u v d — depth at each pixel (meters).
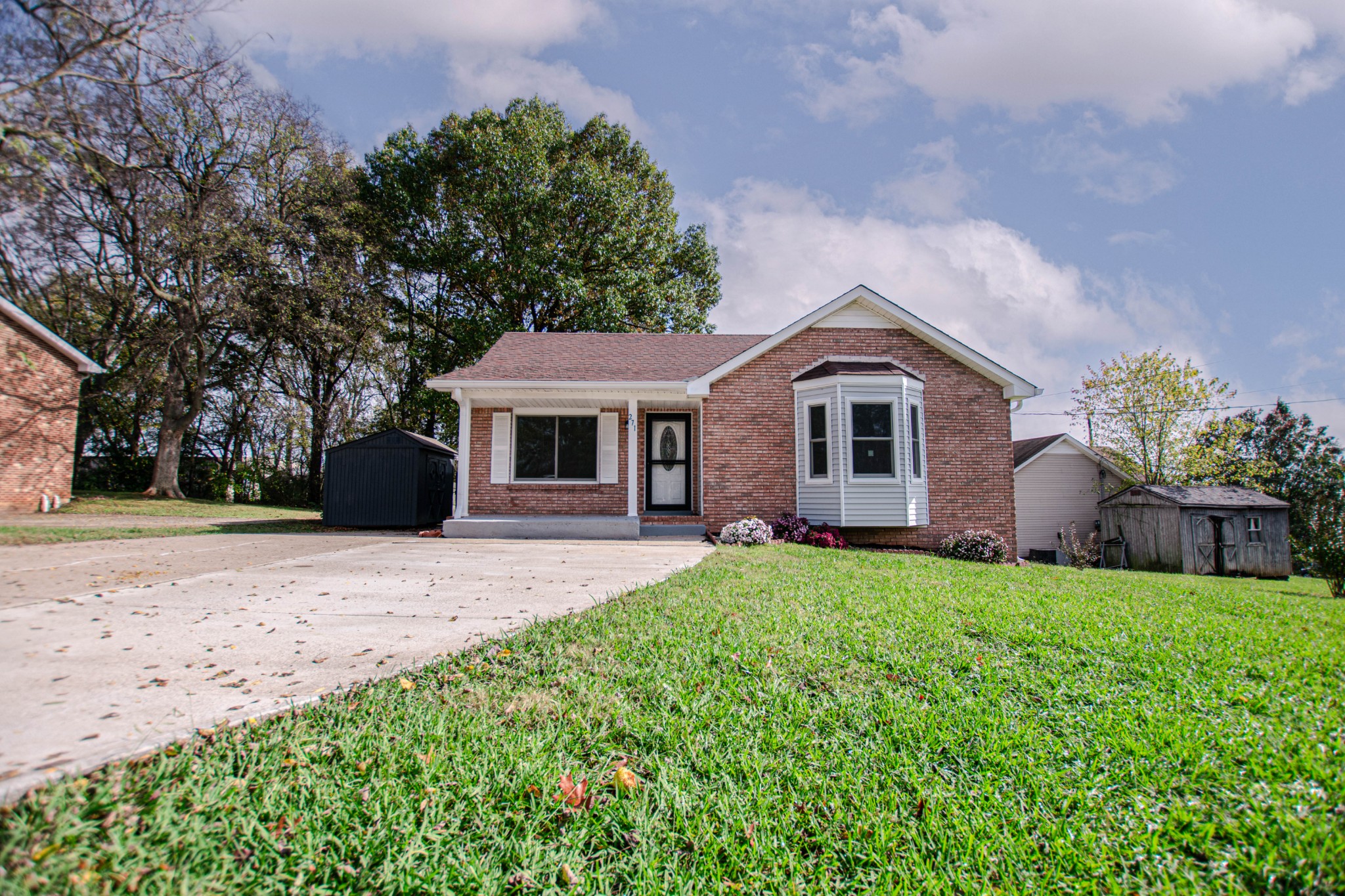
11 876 1.79
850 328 13.94
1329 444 42.25
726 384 13.77
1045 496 25.53
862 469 12.91
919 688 3.85
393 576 7.55
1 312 17.02
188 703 3.22
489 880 2.05
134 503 20.55
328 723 3.04
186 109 19.48
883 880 2.18
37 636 4.40
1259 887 2.13
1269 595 10.22
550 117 29.55
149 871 1.90
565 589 6.89
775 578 7.65
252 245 22.14
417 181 28.05
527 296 28.27
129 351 23.55
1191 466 24.41
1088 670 4.30
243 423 28.97
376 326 26.25
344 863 2.07
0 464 16.95
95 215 21.33
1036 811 2.57
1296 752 3.07
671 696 3.56
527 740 2.94
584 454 15.07
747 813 2.50
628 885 2.12
